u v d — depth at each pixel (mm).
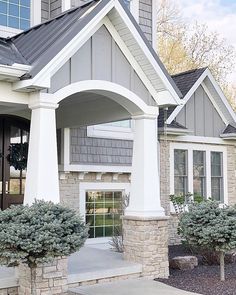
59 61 7398
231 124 15062
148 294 7465
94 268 8344
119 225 11719
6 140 10922
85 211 11828
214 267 9820
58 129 11461
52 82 7617
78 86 7902
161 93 8906
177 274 9086
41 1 11672
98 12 7820
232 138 14758
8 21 11148
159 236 8805
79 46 7773
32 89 7434
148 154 8883
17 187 11023
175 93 8758
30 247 5855
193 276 8883
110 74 8375
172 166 13703
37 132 7496
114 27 8414
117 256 9562
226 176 14953
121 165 12352
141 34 8375
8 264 6215
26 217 6160
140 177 8867
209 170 14555
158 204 8891
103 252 10141
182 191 14008
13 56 7852
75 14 8266
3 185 10805
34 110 7629
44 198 7332
